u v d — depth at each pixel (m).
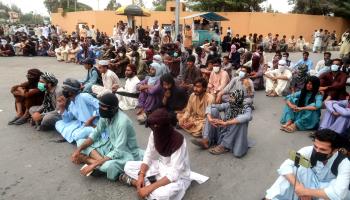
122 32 17.80
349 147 2.85
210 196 3.67
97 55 14.28
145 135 5.52
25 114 5.84
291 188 3.07
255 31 25.16
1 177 4.02
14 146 4.91
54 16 33.59
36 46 17.00
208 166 4.40
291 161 3.05
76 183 3.90
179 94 5.78
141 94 6.32
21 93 5.71
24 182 3.91
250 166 4.43
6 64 13.52
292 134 5.75
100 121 4.05
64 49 14.95
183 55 9.27
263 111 7.19
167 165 3.53
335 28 25.86
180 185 3.44
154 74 6.44
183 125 5.54
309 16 24.62
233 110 4.76
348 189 2.85
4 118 6.16
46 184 3.87
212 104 5.11
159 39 17.03
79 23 27.55
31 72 5.66
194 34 17.00
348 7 25.50
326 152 2.80
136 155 4.09
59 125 5.14
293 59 16.61
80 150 4.12
